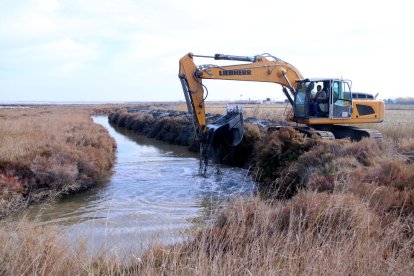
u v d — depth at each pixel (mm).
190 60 15711
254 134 18516
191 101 15891
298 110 16922
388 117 28984
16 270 4824
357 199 7023
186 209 11164
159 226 9266
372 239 5512
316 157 12539
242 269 4773
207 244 5531
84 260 5523
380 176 9055
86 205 11914
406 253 5137
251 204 7320
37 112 52906
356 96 17562
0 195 11320
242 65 16281
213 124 17172
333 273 4496
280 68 16734
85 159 15281
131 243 7039
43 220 10195
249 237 5832
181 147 26875
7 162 13141
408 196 7297
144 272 4918
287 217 6539
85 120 35688
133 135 36688
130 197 12961
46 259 5008
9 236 5770
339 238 5586
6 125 23500
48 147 15250
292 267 4738
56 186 13203
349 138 14680
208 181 15148
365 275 4582
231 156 19062
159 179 15828
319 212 6262
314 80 16156
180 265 4934
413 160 11117
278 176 13867
